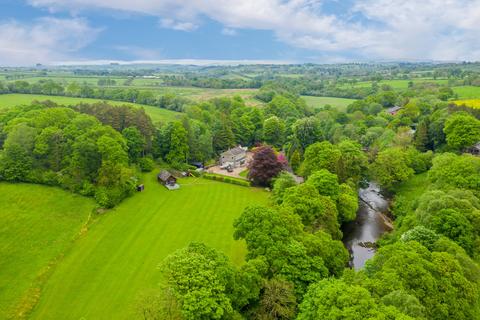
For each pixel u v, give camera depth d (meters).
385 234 65.38
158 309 32.88
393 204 81.12
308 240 45.34
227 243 63.53
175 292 32.16
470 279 38.41
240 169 114.56
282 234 44.72
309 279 39.81
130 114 106.75
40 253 58.94
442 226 47.88
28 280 52.12
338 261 45.78
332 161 83.56
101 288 50.97
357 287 32.28
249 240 44.31
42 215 69.50
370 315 28.66
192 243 39.09
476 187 61.72
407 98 174.25
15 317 45.00
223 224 71.81
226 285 35.69
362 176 91.31
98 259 58.38
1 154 80.75
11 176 78.62
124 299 48.47
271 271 41.31
